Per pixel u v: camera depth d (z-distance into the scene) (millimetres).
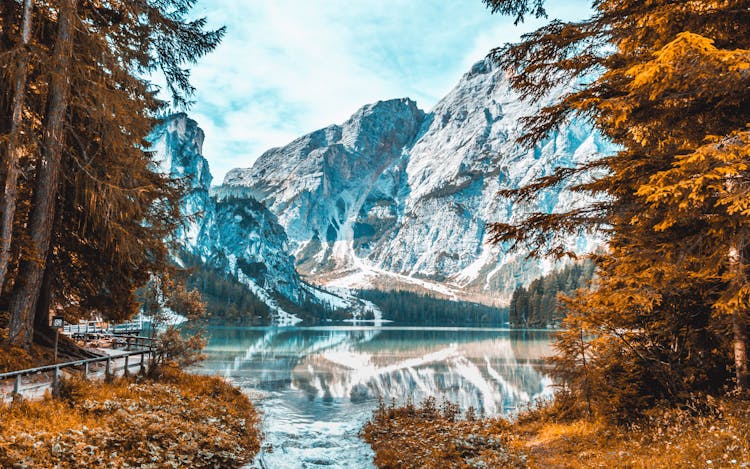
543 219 9914
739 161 6754
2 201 13156
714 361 11836
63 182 15906
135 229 17766
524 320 168375
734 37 7836
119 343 30578
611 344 13820
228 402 18812
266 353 59312
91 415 11109
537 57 9961
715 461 7734
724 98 7730
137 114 15094
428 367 45875
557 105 9750
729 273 8328
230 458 11281
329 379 36156
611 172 9703
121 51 14617
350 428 18828
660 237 8836
